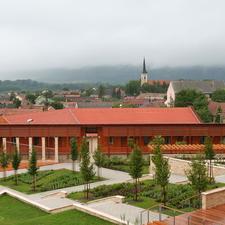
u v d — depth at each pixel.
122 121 65.19
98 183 44.47
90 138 63.47
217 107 121.38
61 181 46.22
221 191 28.06
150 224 25.69
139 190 37.62
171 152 53.06
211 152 43.19
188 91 120.50
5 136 62.72
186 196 32.59
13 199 37.31
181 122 64.75
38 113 69.88
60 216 30.22
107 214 29.30
